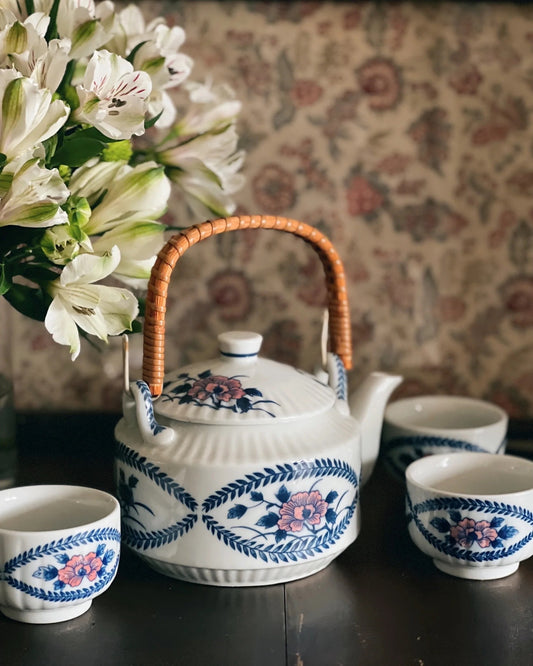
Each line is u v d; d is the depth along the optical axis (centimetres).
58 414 103
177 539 67
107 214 64
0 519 68
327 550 69
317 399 71
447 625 64
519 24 98
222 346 72
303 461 66
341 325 79
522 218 101
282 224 73
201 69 99
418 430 86
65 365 104
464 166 101
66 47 60
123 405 72
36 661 60
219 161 75
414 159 100
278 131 100
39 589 62
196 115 77
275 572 68
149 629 64
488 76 99
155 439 68
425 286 103
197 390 70
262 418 67
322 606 67
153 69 68
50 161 62
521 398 105
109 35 65
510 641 62
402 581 71
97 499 68
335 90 99
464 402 95
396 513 85
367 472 82
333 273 77
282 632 63
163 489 67
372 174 101
